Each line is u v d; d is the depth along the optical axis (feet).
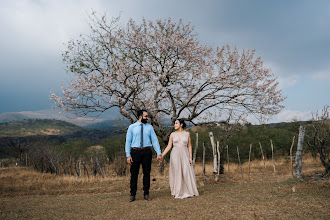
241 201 14.17
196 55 42.68
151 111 40.93
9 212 15.25
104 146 68.59
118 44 43.24
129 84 38.93
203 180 31.35
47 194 27.40
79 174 40.81
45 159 52.24
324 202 13.01
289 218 10.91
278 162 55.67
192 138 63.72
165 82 42.65
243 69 40.04
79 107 39.29
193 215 12.12
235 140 63.77
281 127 76.23
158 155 17.40
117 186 30.76
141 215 12.84
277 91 40.88
